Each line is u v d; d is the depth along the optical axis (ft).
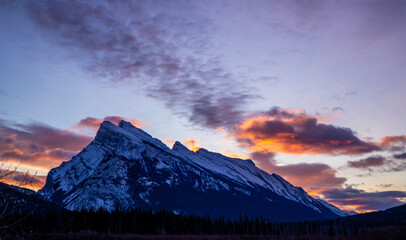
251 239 404.16
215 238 414.62
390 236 173.68
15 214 60.23
